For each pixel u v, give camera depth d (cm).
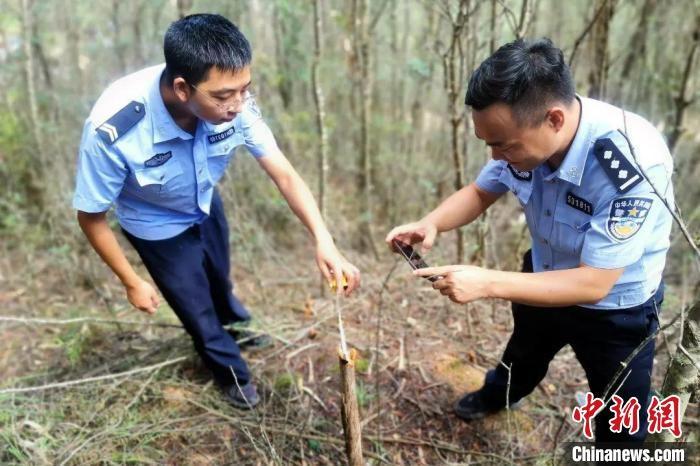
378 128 446
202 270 212
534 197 158
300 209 197
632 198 132
